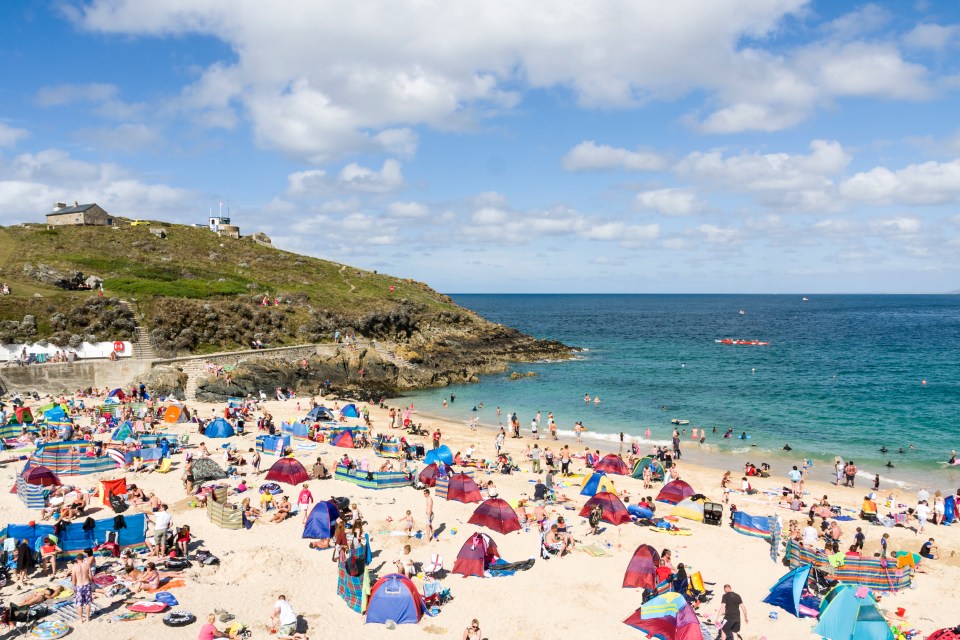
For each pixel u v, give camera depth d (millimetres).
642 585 21594
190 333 67312
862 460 43656
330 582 21312
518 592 21172
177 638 17094
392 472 32344
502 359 93688
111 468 32500
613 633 18656
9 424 38812
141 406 45438
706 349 117375
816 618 19844
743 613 18484
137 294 73375
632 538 26656
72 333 61469
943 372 86188
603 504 28375
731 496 34062
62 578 19969
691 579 21156
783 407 62469
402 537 25469
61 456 31547
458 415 58531
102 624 17594
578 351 109750
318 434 42594
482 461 38875
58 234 95875
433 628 18688
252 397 58438
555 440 49125
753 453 45562
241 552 22641
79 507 25844
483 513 27172
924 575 23766
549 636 18438
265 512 27703
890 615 20469
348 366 71312
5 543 20562
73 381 55531
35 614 17516
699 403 64438
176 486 30547
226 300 78562
